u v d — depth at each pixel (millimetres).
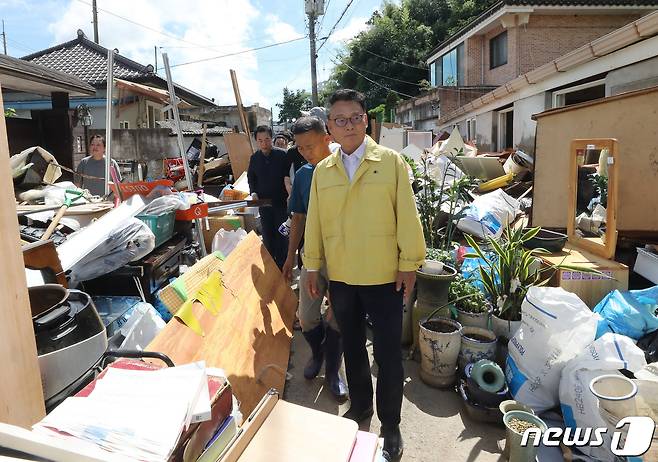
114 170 4535
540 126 4961
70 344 1650
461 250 4234
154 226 3502
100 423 1195
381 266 2328
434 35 33375
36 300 1854
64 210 3520
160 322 2697
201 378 1406
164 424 1207
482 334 3203
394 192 2311
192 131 17156
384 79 33250
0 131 1373
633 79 6883
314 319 3123
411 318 3576
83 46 16531
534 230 3594
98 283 3109
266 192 4766
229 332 2742
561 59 8148
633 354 2387
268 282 3707
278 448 1477
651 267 3381
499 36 18484
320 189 2432
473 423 2711
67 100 8500
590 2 15820
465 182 4715
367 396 2729
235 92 9500
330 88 37844
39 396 1476
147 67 14633
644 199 3930
